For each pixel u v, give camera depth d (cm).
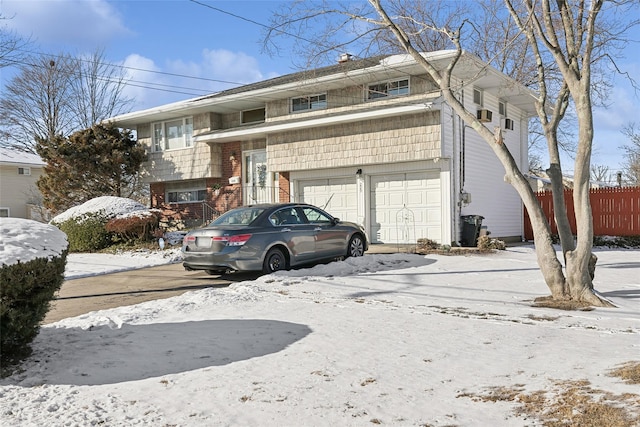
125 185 2220
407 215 1614
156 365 495
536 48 860
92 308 778
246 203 1980
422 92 1564
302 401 396
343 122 1634
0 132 3312
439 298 810
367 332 596
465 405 375
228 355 521
